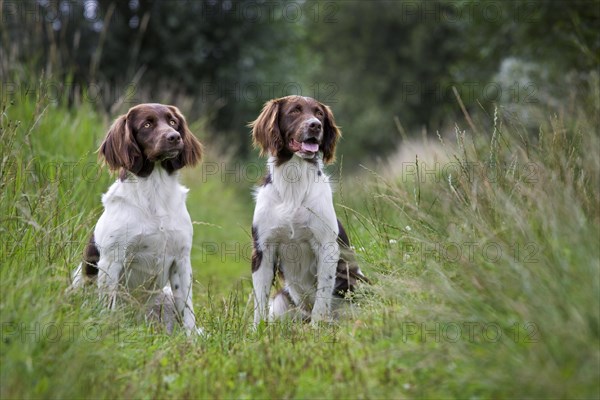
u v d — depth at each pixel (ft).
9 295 15.39
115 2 67.00
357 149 110.73
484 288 15.19
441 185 20.30
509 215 16.26
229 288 28.71
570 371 12.79
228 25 74.49
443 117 88.58
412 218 21.35
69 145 31.58
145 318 19.29
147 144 20.88
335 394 14.23
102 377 14.84
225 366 16.20
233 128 75.46
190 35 71.26
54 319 15.65
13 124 24.43
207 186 46.93
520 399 12.90
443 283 16.22
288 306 23.58
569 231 14.74
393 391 14.17
